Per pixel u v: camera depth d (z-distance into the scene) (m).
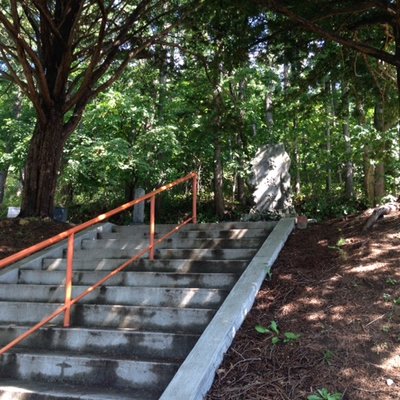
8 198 28.70
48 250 6.70
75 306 4.70
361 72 10.95
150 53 12.91
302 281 4.84
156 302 4.83
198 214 19.28
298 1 7.85
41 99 10.45
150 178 17.20
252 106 19.17
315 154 19.38
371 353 3.58
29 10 10.89
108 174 16.89
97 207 21.42
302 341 3.78
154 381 3.67
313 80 11.20
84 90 10.51
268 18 9.35
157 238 7.12
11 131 20.17
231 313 4.05
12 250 7.53
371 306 4.17
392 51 10.85
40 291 5.35
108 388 3.71
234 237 6.82
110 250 6.46
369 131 12.58
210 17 9.66
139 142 16.45
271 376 3.39
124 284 5.39
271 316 4.24
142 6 11.00
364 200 16.53
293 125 19.52
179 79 14.52
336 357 3.55
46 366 3.93
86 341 4.24
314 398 3.08
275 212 11.14
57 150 10.22
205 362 3.34
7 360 4.04
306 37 9.76
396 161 12.55
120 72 11.12
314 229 6.72
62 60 10.05
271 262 5.33
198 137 16.73
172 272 5.61
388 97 11.41
